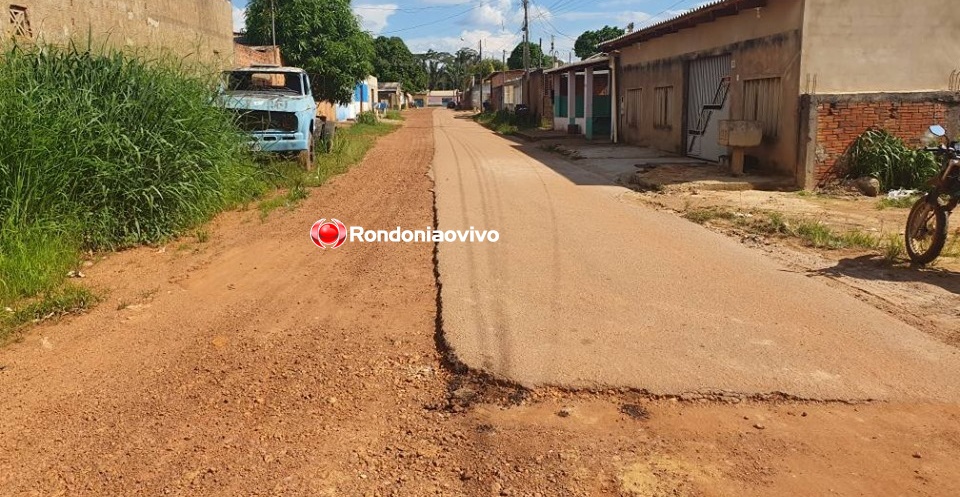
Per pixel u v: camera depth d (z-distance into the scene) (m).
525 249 7.45
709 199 10.87
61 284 6.25
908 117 11.68
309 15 23.69
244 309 5.69
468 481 3.26
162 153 8.12
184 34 15.60
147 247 7.78
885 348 4.68
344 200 10.90
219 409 3.97
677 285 6.11
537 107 36.62
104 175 7.51
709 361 4.47
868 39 11.66
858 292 5.99
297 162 13.80
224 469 3.36
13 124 6.99
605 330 5.00
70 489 3.21
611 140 22.94
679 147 17.28
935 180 6.71
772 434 3.65
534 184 12.53
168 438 3.66
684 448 3.52
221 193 9.41
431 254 7.43
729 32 14.22
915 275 6.54
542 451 3.50
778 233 8.34
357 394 4.14
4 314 5.40
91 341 5.01
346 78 24.03
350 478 3.29
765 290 5.97
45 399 4.11
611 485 3.21
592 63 23.95
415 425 3.78
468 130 33.50
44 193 7.05
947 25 11.75
